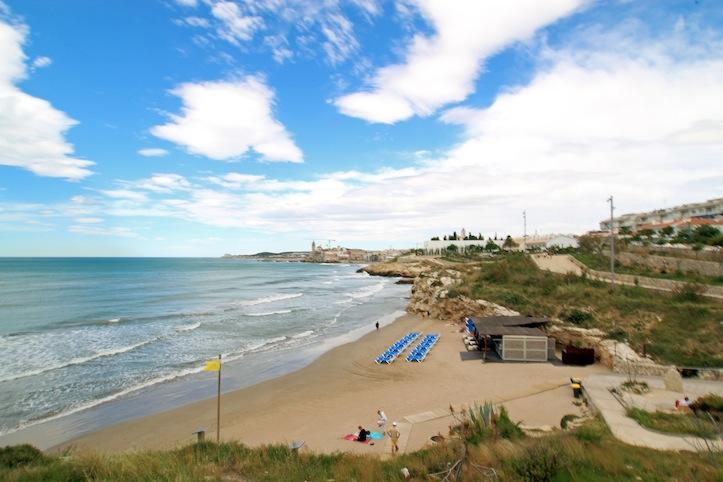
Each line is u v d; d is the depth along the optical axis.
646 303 31.36
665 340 25.67
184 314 52.41
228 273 155.62
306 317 51.78
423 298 56.81
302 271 187.12
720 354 22.97
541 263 57.56
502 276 51.84
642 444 12.55
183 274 140.88
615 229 99.56
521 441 12.55
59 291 77.50
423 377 25.80
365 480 10.16
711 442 12.38
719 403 15.77
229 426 19.09
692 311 28.36
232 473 11.02
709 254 41.50
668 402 17.31
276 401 22.47
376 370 27.92
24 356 31.16
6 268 161.88
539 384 22.89
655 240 60.12
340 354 32.62
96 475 10.45
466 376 25.44
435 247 183.50
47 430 18.83
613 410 16.28
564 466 9.52
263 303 66.19
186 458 12.16
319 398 22.73
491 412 15.49
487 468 9.70
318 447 15.96
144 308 57.47
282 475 10.80
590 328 29.97
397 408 20.38
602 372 25.06
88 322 45.22
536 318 32.91
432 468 10.62
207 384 25.50
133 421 19.83
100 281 102.50
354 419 19.23
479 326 31.03
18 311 52.38
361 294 83.50
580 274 47.38
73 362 29.59
